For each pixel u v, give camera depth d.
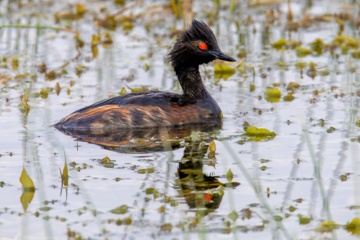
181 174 10.84
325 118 14.17
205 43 14.51
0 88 17.19
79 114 13.89
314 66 19.12
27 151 12.05
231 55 20.73
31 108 15.23
